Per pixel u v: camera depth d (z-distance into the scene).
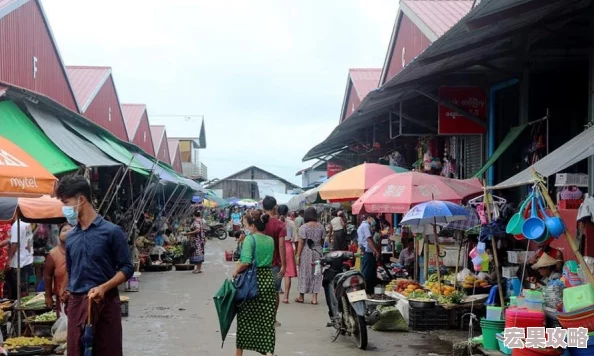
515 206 11.14
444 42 7.63
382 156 20.64
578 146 6.36
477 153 13.26
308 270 12.14
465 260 10.99
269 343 7.05
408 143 19.06
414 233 11.91
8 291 10.66
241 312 7.09
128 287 14.02
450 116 12.22
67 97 19.20
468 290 9.66
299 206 20.94
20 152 7.10
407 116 13.80
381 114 15.55
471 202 9.82
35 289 11.80
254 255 7.08
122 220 17.97
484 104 12.27
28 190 6.66
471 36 7.79
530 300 6.61
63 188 4.96
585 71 11.26
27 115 12.01
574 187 8.71
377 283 12.05
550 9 7.49
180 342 8.51
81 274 4.92
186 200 32.72
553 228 5.93
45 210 8.15
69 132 13.31
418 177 10.30
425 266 11.28
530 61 10.97
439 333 9.09
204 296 13.24
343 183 12.30
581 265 5.89
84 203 4.98
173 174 24.20
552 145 11.29
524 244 10.01
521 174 7.16
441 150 15.70
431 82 11.62
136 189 21.44
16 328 8.39
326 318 10.49
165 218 24.05
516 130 11.30
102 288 4.78
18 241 8.41
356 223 19.41
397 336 8.91
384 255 15.47
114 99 26.94
